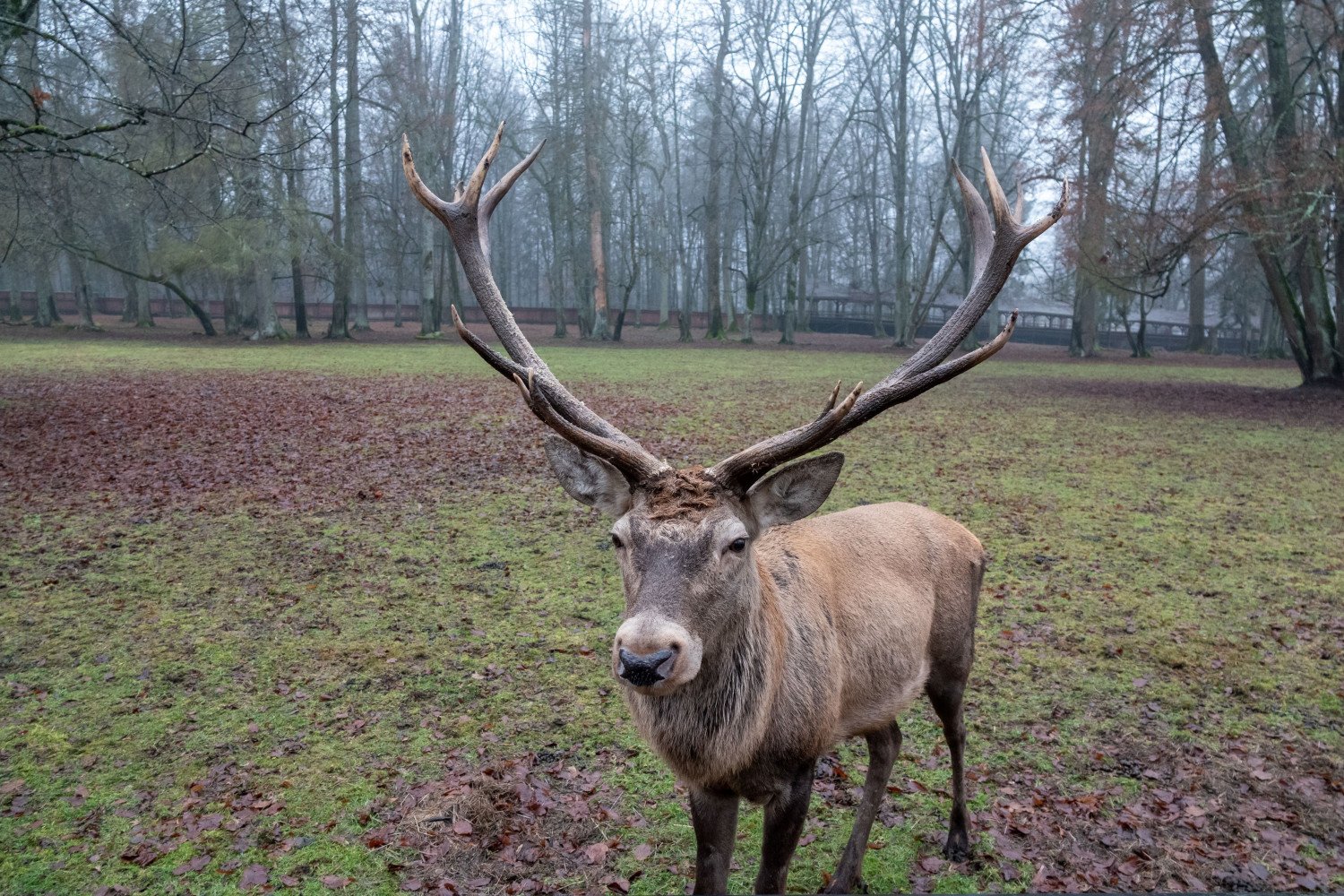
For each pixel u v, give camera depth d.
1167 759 5.35
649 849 4.45
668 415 18.88
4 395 19.98
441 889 4.18
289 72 25.70
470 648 6.77
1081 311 49.12
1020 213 5.08
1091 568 8.77
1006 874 4.36
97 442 14.53
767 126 75.75
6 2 16.36
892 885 4.30
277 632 7.03
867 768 4.90
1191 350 60.19
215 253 36.84
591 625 7.25
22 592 7.79
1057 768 5.25
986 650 6.83
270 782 4.99
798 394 23.41
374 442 14.91
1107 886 4.27
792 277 52.81
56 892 4.11
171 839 4.51
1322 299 26.97
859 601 4.20
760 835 4.67
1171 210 25.38
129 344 39.00
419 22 48.84
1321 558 9.17
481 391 22.47
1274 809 4.86
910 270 79.62
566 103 53.53
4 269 58.41
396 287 62.16
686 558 3.36
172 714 5.74
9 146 15.23
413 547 9.16
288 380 24.56
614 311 75.81
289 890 4.16
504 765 5.16
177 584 8.04
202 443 14.62
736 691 3.48
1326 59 28.12
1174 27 24.41
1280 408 22.28
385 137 46.12
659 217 65.19
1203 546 9.57
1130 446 15.82
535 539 9.48
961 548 4.80
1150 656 6.75
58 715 5.71
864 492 11.77
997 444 15.74
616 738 5.49
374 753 5.31
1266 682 6.33
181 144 26.80
